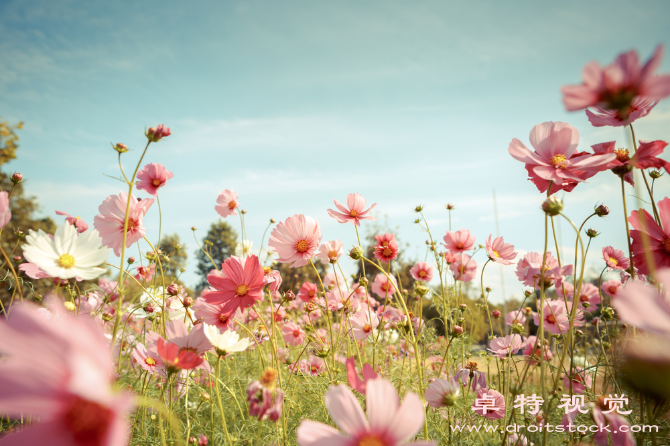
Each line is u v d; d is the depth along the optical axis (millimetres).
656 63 741
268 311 4117
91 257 1233
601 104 820
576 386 2227
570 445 1588
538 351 2496
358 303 3105
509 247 2594
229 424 2320
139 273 3025
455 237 3264
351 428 682
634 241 1198
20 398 422
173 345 1200
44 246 1187
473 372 2139
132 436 1737
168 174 2404
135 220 1695
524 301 2678
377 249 2900
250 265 1568
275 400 1151
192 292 3469
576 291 1334
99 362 459
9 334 425
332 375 2195
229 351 1558
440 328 3535
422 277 3648
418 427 666
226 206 4230
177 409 2188
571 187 1285
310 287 3199
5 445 429
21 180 2348
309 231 2137
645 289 531
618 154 1345
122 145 1269
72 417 449
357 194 2582
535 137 1284
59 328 439
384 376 2318
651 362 536
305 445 663
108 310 2629
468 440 1933
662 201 1181
